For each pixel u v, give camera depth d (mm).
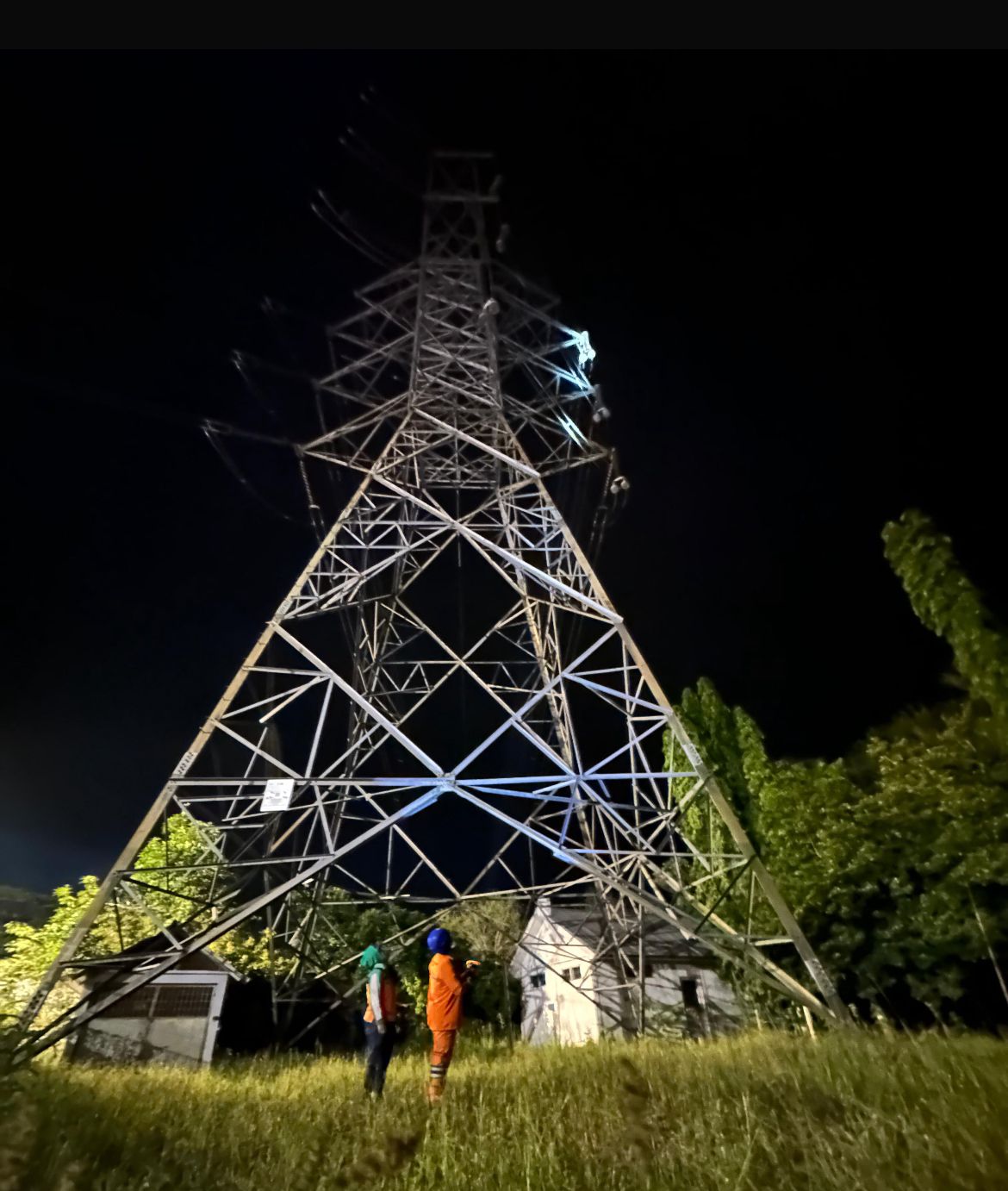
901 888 15977
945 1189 3482
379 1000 7715
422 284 19312
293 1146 4914
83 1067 12047
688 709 21047
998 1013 14922
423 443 17938
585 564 15398
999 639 15242
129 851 11781
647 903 12859
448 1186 4152
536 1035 25328
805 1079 5902
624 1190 3967
